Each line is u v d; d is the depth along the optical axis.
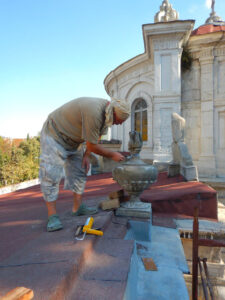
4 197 5.07
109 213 2.32
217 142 9.59
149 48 10.11
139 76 12.02
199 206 3.02
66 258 1.34
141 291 1.52
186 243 3.40
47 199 1.93
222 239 2.62
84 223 2.01
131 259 1.53
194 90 9.91
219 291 3.34
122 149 13.11
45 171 1.90
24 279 1.13
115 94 14.46
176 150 5.60
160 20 10.91
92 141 1.93
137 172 2.28
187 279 3.50
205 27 10.84
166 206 3.02
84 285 1.22
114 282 1.24
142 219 2.35
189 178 4.52
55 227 1.86
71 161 2.20
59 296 1.04
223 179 9.14
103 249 1.65
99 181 6.09
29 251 1.47
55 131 1.96
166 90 9.34
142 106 12.32
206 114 9.66
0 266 1.28
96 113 1.83
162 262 1.86
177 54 9.20
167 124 9.33
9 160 32.06
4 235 1.87
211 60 9.51
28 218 2.44
